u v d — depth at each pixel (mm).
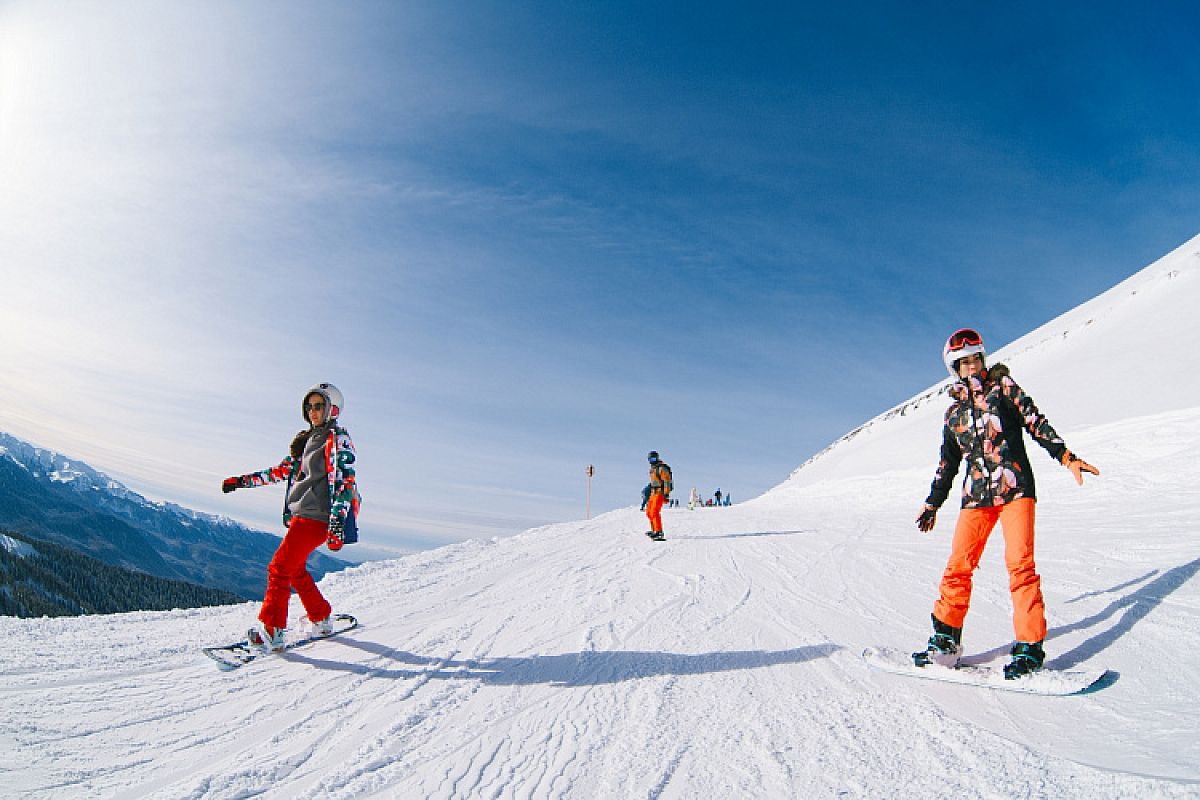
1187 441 10461
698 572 7043
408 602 6000
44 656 3990
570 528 13820
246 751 2744
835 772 2324
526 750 2729
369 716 3160
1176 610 3611
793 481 52594
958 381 3391
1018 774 2145
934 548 7668
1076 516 7855
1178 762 2041
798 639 4137
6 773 2449
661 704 3162
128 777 2480
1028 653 2963
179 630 4883
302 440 4516
